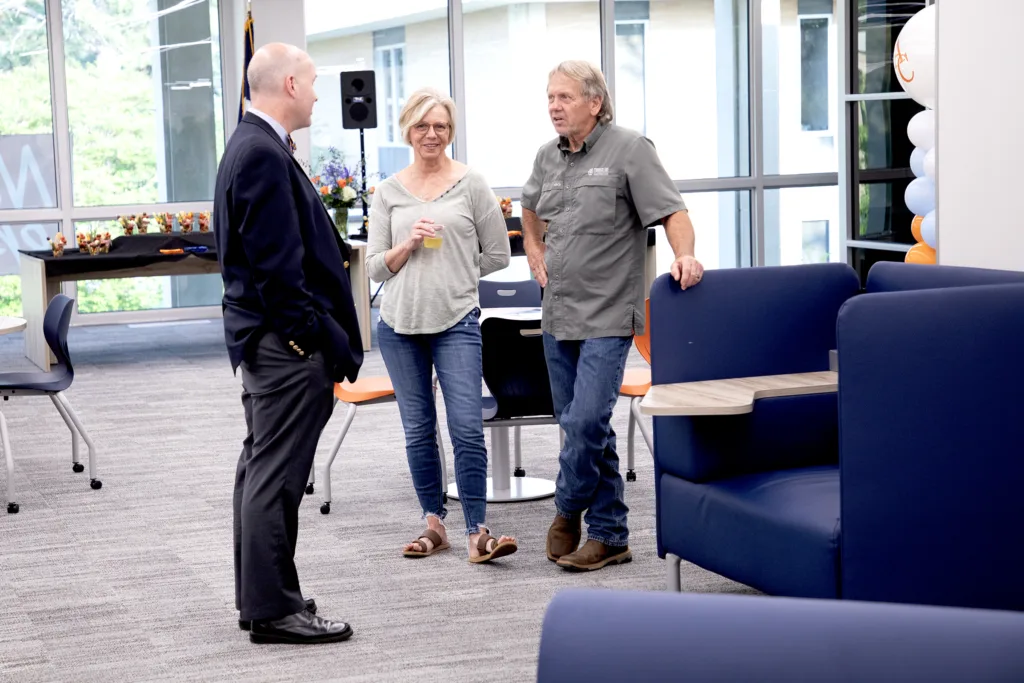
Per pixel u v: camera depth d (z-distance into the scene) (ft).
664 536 12.21
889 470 9.48
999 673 3.67
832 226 39.68
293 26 35.65
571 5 37.42
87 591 13.37
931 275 12.12
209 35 36.45
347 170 31.60
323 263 11.00
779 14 38.22
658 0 37.58
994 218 12.89
